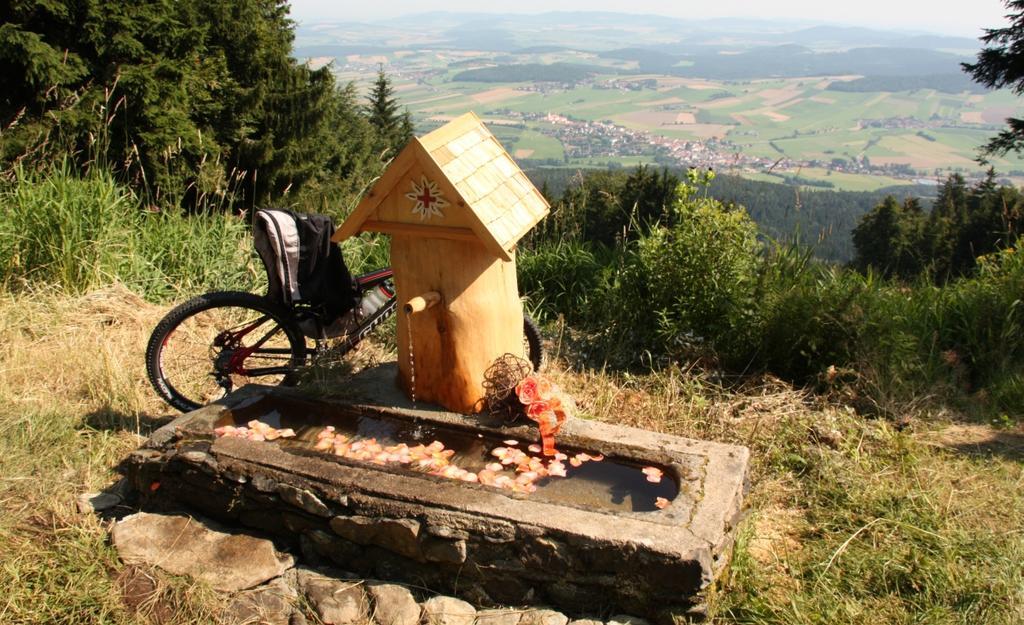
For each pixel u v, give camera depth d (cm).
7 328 479
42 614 255
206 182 717
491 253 326
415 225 320
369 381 367
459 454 319
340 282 384
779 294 458
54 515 304
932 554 289
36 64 1021
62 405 396
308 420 350
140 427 380
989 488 342
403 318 342
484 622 255
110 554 283
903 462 360
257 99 1502
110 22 1127
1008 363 466
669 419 402
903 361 441
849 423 394
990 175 1238
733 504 271
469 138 335
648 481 293
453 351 330
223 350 386
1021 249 575
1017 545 290
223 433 321
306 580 275
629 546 245
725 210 480
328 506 279
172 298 559
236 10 1628
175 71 1189
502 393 328
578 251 568
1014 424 417
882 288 539
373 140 2641
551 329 528
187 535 294
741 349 460
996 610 257
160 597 263
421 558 268
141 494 317
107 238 565
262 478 288
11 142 942
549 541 253
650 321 487
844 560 287
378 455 312
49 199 561
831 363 438
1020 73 974
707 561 240
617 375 462
